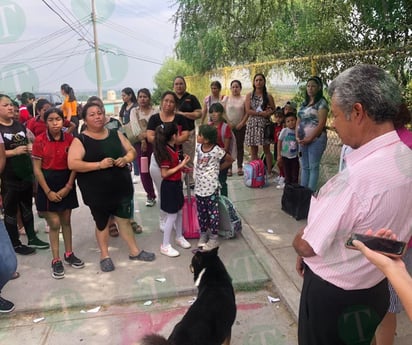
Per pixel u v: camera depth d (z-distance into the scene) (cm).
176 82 577
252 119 668
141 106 541
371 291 163
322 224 148
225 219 436
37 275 382
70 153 359
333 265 158
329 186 150
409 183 140
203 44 1211
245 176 648
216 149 412
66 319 314
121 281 363
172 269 382
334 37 743
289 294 322
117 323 306
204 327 226
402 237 150
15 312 323
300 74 798
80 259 406
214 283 255
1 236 310
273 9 646
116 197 376
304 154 516
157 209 566
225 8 665
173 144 402
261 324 296
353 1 509
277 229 466
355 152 147
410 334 263
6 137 404
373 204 138
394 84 141
